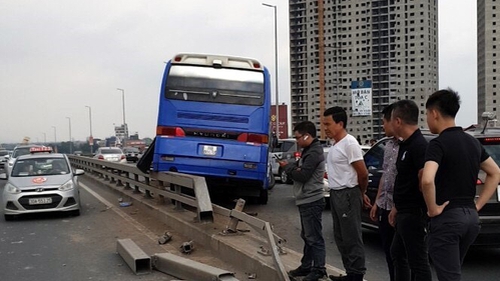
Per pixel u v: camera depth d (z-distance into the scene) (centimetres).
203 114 1116
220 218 895
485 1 4278
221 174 1110
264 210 1230
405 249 439
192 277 598
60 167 1220
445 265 366
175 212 996
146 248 792
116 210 1216
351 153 479
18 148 2259
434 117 386
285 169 542
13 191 1095
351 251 486
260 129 1125
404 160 425
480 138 670
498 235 643
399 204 431
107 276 642
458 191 368
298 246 814
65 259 736
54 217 1129
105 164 1769
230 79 1131
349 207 483
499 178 390
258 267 597
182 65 1131
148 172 1190
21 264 711
